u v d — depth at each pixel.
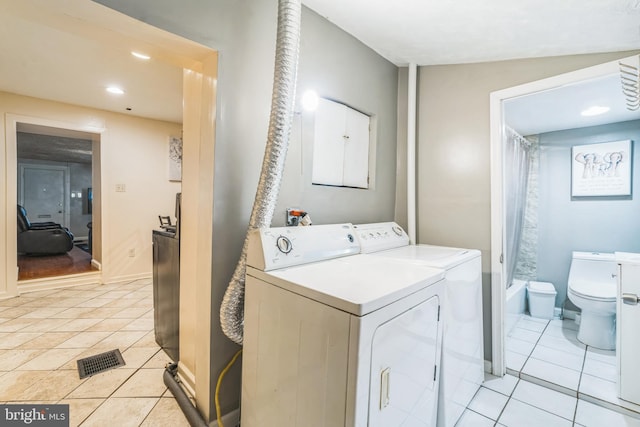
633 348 1.70
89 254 5.55
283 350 1.12
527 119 2.76
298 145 1.73
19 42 2.10
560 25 1.47
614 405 1.72
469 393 1.74
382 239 1.97
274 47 1.58
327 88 1.88
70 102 3.47
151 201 4.28
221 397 1.47
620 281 1.75
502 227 2.04
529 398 1.81
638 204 2.67
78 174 8.62
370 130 2.30
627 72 1.61
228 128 1.42
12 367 1.98
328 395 0.94
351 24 1.85
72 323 2.69
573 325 2.88
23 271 4.00
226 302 1.36
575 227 3.00
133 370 1.98
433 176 2.32
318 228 1.58
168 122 4.39
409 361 1.11
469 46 1.86
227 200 1.44
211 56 1.40
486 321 2.08
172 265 2.04
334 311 0.93
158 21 1.18
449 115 2.24
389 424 1.01
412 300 1.10
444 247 2.10
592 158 2.89
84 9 1.06
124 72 2.61
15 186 3.28
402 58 2.26
